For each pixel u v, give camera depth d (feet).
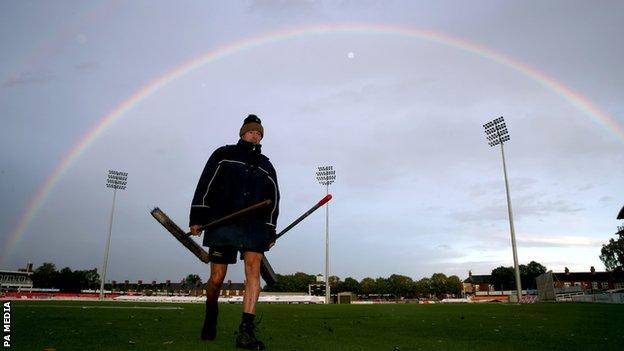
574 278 338.13
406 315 26.94
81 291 257.96
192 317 21.52
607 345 11.07
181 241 10.93
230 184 10.78
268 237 10.89
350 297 128.26
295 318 23.07
